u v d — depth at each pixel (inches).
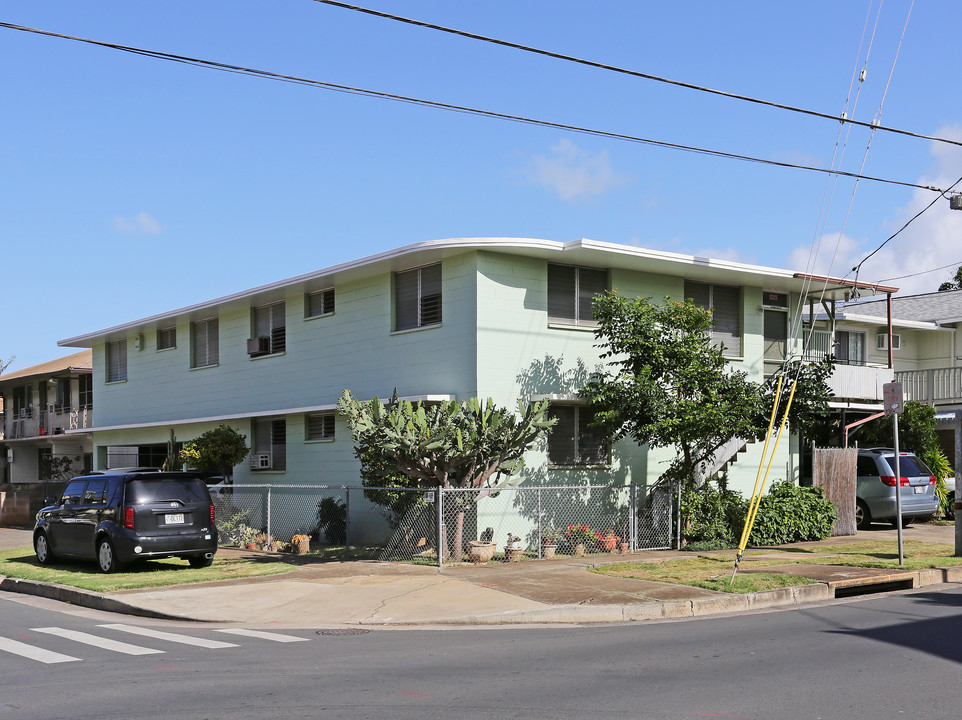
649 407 661.3
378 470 696.4
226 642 392.2
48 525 676.1
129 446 1196.5
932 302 1354.6
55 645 385.4
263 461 922.1
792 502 749.3
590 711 264.1
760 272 812.6
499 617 440.1
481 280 708.7
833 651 352.5
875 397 928.9
